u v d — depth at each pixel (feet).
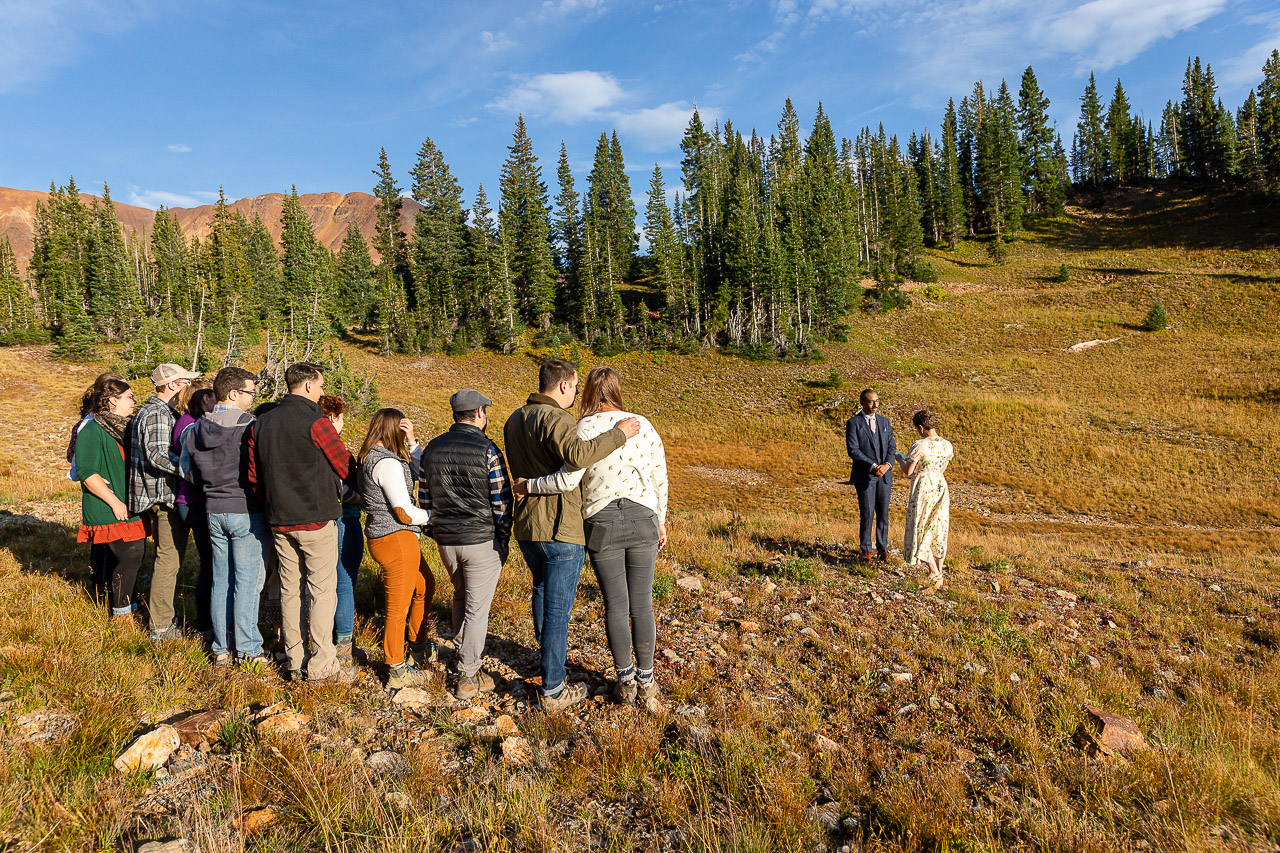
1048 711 13.05
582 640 16.17
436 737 11.13
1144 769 10.52
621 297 253.24
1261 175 275.39
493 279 225.35
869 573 24.67
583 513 12.16
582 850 8.27
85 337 174.81
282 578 12.73
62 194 288.71
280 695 12.16
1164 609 22.68
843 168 302.25
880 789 9.88
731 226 223.71
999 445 118.62
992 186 304.71
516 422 12.38
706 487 109.29
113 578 15.42
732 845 8.16
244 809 8.80
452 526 12.43
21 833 7.73
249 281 246.27
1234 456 104.73
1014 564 29.37
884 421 27.25
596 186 286.87
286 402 12.37
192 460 13.30
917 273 256.32
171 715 11.18
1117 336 189.16
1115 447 112.27
